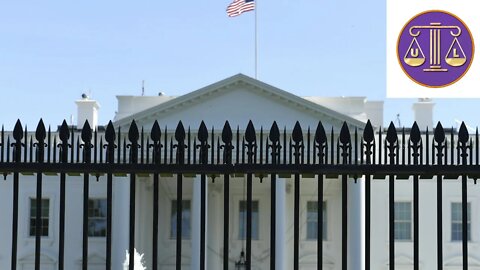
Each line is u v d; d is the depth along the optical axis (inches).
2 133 506.3
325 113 2586.1
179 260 504.1
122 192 2662.4
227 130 502.0
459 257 2768.2
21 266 2827.3
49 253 2800.2
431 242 2775.6
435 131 500.4
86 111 2903.5
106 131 506.9
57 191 2832.2
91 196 2795.3
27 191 2822.3
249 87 2640.3
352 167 496.7
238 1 2593.5
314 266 2824.8
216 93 2645.2
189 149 503.2
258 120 2635.3
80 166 501.7
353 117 2721.5
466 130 496.1
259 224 2854.3
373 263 2775.6
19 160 502.0
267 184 2859.3
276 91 2613.2
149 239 2733.8
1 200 2824.8
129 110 2822.3
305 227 2849.4
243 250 2810.0
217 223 2802.7
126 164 501.4
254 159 502.0
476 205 2802.7
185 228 2800.2
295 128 501.7
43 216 2832.2
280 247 2546.8
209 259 2778.1
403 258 2760.8
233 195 2819.9
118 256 2635.3
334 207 2827.3
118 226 2652.6
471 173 491.2
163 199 2797.7
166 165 498.9
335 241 2812.5
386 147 504.1
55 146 508.1
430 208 2783.0
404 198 2792.8
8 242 2807.6
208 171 499.2
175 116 2640.3
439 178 501.7
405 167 495.2
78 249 2795.3
